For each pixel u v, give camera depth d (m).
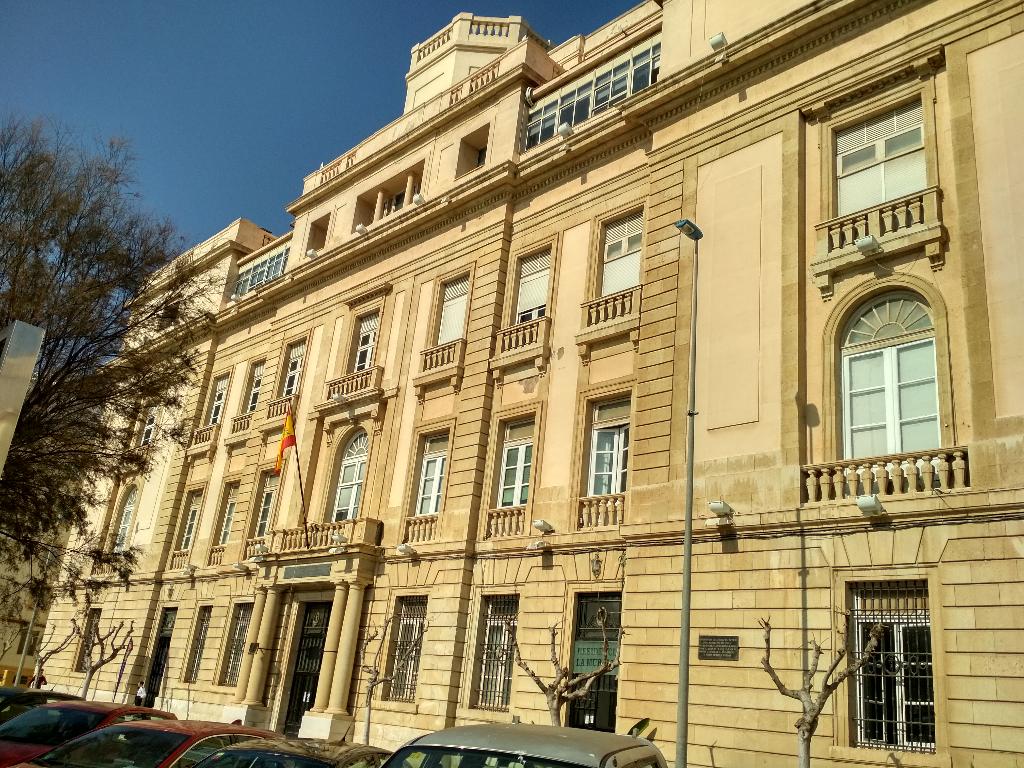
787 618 14.32
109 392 21.28
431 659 20.55
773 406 15.73
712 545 15.73
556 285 22.11
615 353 19.81
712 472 16.17
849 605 13.84
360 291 28.84
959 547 12.86
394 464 24.50
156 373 22.41
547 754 6.67
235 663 27.91
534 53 25.88
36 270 19.53
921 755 12.30
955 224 14.56
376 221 29.55
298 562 25.48
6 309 19.05
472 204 25.45
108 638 33.94
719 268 17.66
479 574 20.75
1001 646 12.07
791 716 13.77
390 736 20.59
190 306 24.33
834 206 16.56
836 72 17.06
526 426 21.62
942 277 14.44
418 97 32.84
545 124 24.77
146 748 10.02
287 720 24.55
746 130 18.28
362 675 22.17
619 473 19.02
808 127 17.41
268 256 36.31
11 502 19.92
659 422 17.55
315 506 26.55
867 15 16.89
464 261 25.08
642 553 16.86
